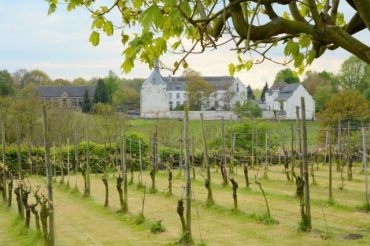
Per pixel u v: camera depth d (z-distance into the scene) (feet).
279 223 42.86
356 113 124.88
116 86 310.86
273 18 9.80
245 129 110.01
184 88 326.44
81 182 86.43
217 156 100.83
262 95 367.25
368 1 8.73
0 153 99.40
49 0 11.37
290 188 68.03
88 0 11.59
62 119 118.93
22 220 47.19
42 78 342.44
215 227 42.88
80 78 400.67
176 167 106.93
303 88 259.19
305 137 38.86
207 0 11.59
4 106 111.86
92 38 11.75
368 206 47.75
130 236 40.65
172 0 8.71
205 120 195.52
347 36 9.32
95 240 39.83
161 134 124.26
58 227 45.75
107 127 119.65
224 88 303.68
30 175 96.12
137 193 68.03
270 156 104.88
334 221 43.37
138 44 9.32
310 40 9.61
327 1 10.17
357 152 93.97
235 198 48.70
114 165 97.66
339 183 71.26
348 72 208.85
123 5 11.94
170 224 44.73
